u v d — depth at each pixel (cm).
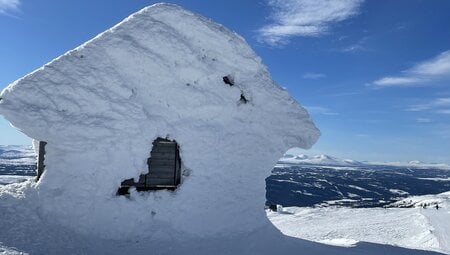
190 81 928
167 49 907
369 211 3359
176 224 863
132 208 829
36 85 785
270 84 1005
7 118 738
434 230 2388
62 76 812
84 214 780
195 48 947
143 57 880
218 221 907
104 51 861
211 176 918
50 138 768
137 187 888
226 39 966
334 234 2053
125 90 852
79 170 786
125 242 790
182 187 887
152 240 818
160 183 911
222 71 962
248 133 975
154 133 865
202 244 851
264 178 987
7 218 705
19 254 612
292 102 1020
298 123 1018
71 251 692
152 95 885
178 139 895
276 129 1005
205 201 901
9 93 759
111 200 809
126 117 838
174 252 795
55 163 772
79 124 793
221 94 952
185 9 948
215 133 932
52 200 760
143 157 846
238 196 943
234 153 950
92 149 797
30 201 753
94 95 822
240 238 909
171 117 895
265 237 941
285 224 2408
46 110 774
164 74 898
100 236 780
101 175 803
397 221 2673
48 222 741
